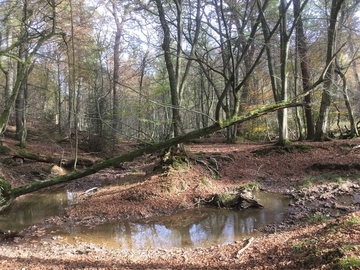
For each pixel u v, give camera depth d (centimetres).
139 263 648
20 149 1841
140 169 1659
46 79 2441
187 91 3716
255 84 2589
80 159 1725
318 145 1631
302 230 729
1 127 980
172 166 1274
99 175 1681
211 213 1055
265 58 2020
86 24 1822
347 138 1875
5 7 1534
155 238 862
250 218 983
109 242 838
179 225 959
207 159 1481
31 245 812
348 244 471
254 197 1164
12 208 1170
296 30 1919
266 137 2703
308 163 1491
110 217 1034
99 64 2328
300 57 1908
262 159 1593
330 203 1030
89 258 690
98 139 2111
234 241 801
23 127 1923
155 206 1094
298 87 2512
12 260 654
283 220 935
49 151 1947
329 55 1641
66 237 880
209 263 614
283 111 1697
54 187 1495
